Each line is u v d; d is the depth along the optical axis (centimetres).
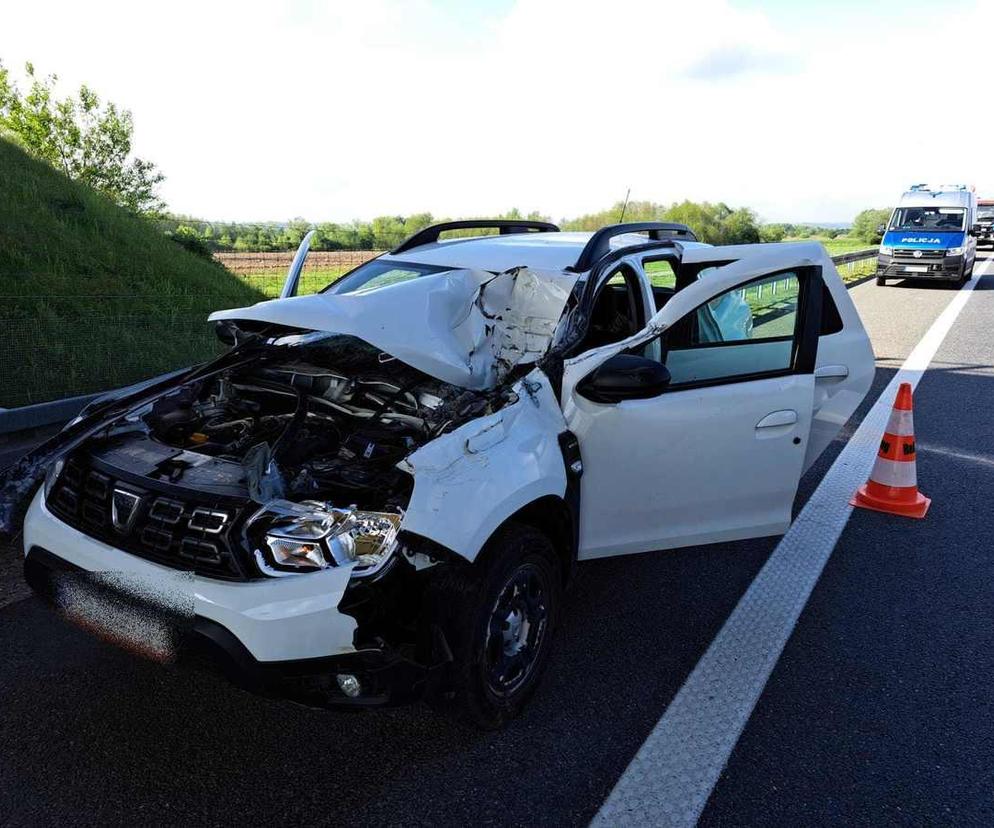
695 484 344
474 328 335
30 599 365
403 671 246
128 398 329
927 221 2088
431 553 246
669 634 363
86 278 1011
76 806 242
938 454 645
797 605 394
